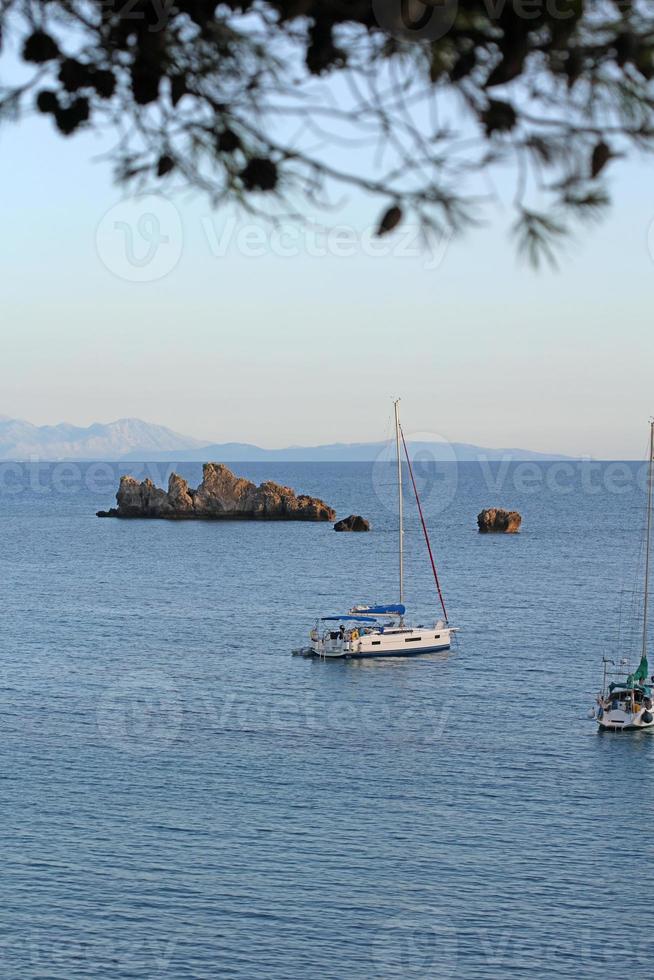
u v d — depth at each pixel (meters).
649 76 7.27
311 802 70.56
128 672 113.56
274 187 7.71
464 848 62.88
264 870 59.69
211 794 71.81
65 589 186.88
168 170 8.20
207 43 8.00
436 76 7.36
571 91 7.32
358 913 54.56
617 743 84.62
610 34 7.26
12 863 60.31
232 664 118.94
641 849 62.62
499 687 105.75
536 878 58.75
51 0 8.08
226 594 180.62
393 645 123.06
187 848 62.66
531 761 79.81
